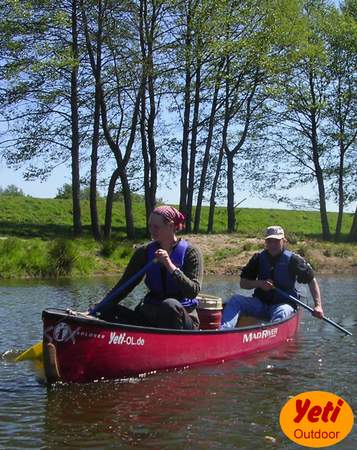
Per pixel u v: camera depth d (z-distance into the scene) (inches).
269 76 1046.4
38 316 354.0
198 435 166.1
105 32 911.0
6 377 220.1
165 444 159.9
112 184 978.1
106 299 231.5
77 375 209.9
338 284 602.5
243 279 301.1
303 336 310.3
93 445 158.9
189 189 1053.8
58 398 196.2
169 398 197.5
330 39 1144.8
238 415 182.1
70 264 652.1
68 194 1651.1
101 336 210.2
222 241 888.9
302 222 1563.7
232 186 1133.1
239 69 989.8
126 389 206.7
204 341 240.1
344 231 1572.3
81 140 1011.9
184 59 920.9
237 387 211.0
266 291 300.2
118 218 1311.5
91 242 770.8
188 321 234.5
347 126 1184.2
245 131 1129.4
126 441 161.6
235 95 1045.8
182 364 233.8
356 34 1115.9
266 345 276.1
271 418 179.8
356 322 355.9
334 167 1210.6
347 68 1159.6
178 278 225.3
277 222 1518.2
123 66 922.7
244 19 959.6
